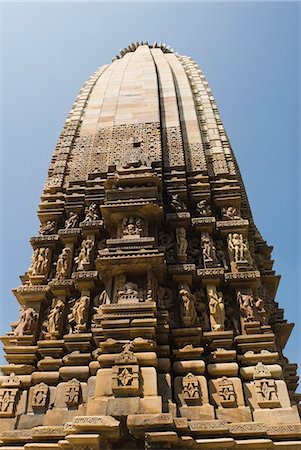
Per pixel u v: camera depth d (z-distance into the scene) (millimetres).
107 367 10820
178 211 15453
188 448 9312
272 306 16172
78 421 9461
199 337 11852
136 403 9914
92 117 22125
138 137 19344
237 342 11906
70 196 17172
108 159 18469
